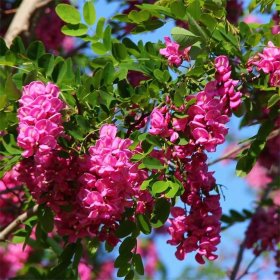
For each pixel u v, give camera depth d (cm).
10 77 148
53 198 151
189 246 152
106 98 153
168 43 155
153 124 148
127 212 151
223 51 155
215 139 147
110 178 144
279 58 154
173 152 149
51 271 161
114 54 160
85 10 160
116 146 145
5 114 149
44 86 146
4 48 154
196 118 148
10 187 185
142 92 153
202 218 151
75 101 153
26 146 142
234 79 156
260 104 162
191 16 153
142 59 159
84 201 146
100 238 153
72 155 148
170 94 151
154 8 158
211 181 152
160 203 149
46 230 156
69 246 160
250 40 156
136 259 153
